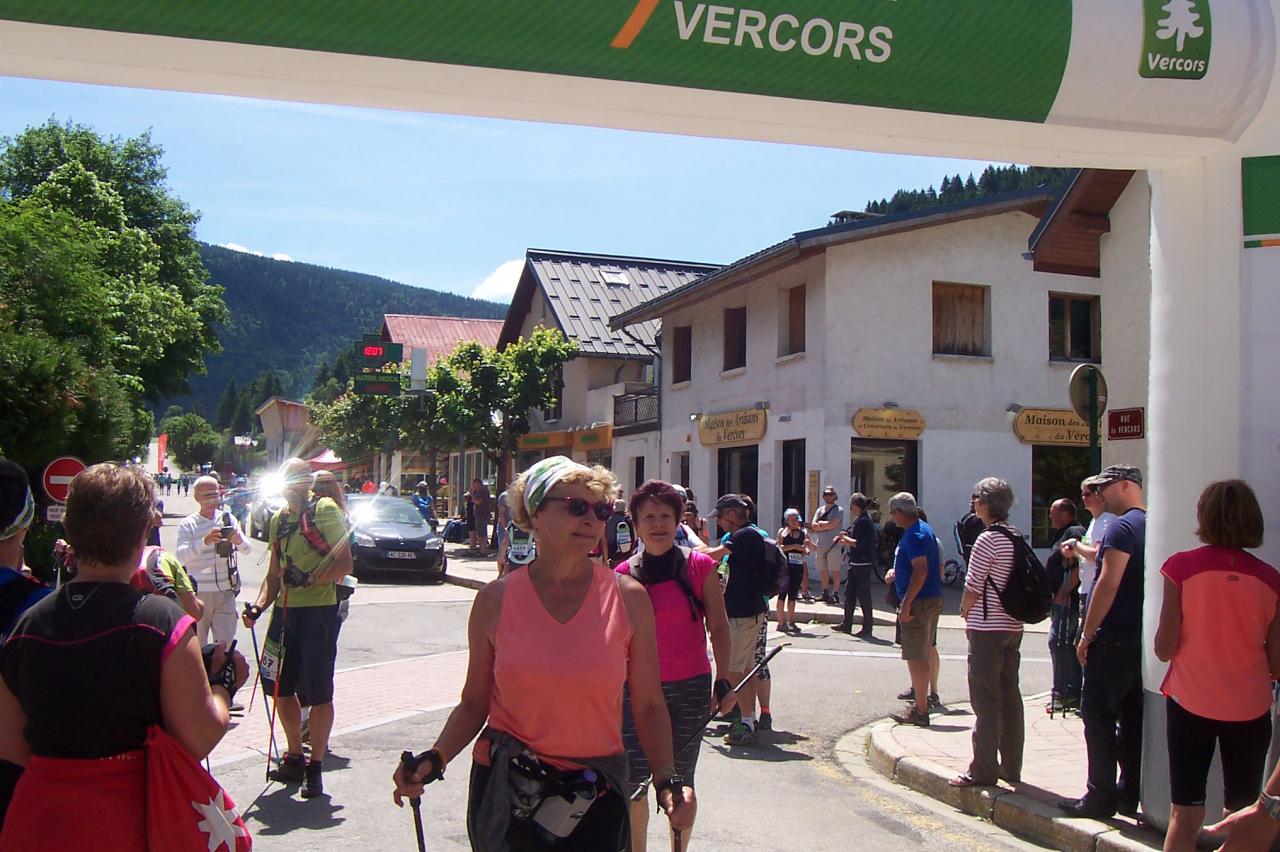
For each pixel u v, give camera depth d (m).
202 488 8.70
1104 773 5.96
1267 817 3.78
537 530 3.51
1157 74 5.21
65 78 4.53
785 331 22.02
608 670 3.34
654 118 5.12
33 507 3.44
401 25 4.31
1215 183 5.65
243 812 6.20
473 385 29.17
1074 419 21.69
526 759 3.29
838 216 23.27
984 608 6.69
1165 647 4.73
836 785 7.23
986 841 6.08
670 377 26.62
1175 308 5.81
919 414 20.67
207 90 4.67
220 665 3.09
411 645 12.80
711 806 6.59
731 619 8.20
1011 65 5.05
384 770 7.19
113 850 2.82
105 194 35.06
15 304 18.56
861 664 11.98
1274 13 5.33
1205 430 5.61
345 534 6.60
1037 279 21.78
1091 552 8.13
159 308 31.55
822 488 20.22
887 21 4.88
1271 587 4.57
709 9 4.64
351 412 38.94
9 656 2.92
